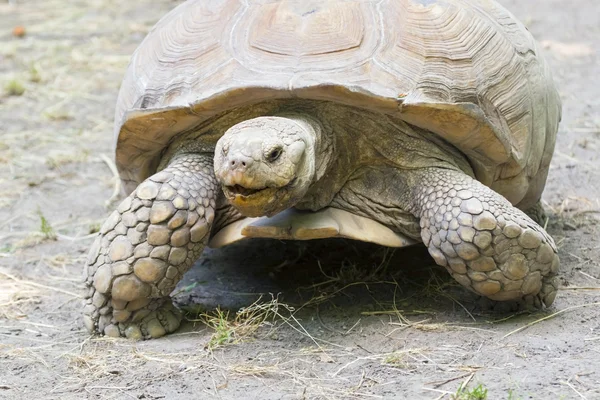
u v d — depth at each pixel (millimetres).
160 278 8031
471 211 7789
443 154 8406
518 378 6762
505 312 8367
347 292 9078
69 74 19875
